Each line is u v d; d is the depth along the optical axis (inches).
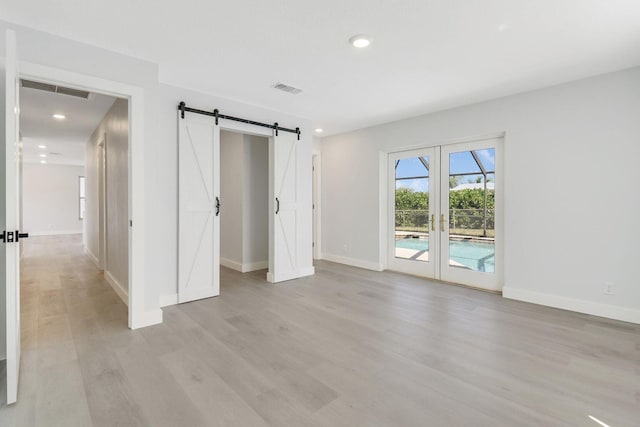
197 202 147.4
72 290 163.5
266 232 223.3
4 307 92.2
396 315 129.6
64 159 368.8
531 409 70.6
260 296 155.1
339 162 236.4
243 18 90.3
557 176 138.4
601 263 128.3
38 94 148.3
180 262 142.9
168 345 101.4
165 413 68.8
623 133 123.0
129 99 113.7
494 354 96.3
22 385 78.6
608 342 104.3
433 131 181.3
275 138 178.1
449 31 96.4
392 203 211.3
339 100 161.6
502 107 154.3
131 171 114.0
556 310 135.6
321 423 65.9
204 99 150.2
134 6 84.5
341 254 236.8
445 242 184.2
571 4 82.4
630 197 122.0
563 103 136.6
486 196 167.2
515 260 150.7
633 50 107.7
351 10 86.1
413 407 71.2
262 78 133.5
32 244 324.5
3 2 82.0
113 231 167.8
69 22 92.0
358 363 90.8
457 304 143.5
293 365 89.6
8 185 71.4
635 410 70.2
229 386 79.0
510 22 91.3
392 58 114.5
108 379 81.7
